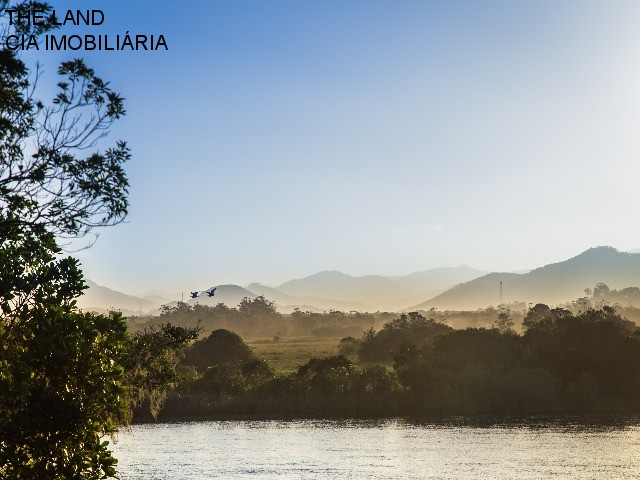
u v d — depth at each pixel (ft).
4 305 64.44
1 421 55.57
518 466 196.03
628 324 403.13
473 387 329.93
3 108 52.03
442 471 190.39
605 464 197.88
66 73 53.01
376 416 322.14
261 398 334.65
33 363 57.82
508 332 381.81
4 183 52.90
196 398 330.95
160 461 208.03
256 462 206.08
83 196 55.57
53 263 68.39
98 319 62.13
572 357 344.90
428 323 588.09
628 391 336.70
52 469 56.44
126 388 59.93
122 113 54.44
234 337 483.51
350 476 184.85
